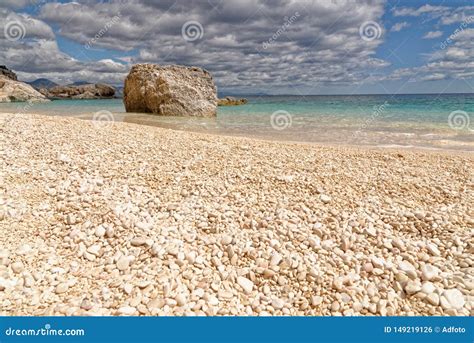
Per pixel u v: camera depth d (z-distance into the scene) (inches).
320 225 110.2
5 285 80.7
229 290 83.7
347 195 135.3
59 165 151.5
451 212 122.6
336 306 79.0
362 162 186.2
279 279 87.4
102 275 87.0
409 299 82.7
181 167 161.2
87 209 114.9
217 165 166.7
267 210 120.7
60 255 94.6
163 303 78.0
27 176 137.1
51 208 115.6
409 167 178.9
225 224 110.4
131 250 96.3
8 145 172.2
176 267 90.0
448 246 102.0
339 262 92.9
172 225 109.5
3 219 107.2
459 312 78.2
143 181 141.9
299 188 140.5
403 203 129.8
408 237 107.5
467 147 239.5
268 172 158.1
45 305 76.6
